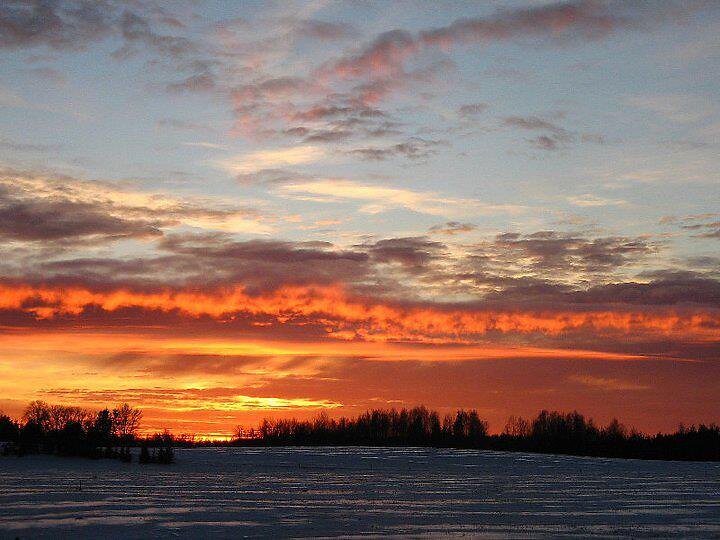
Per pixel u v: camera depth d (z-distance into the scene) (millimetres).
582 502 66000
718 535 46875
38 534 43969
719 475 109188
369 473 105562
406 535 45312
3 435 127500
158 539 42938
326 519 51688
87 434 122625
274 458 138500
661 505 63906
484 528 48531
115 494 65438
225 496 65812
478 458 148750
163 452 117750
